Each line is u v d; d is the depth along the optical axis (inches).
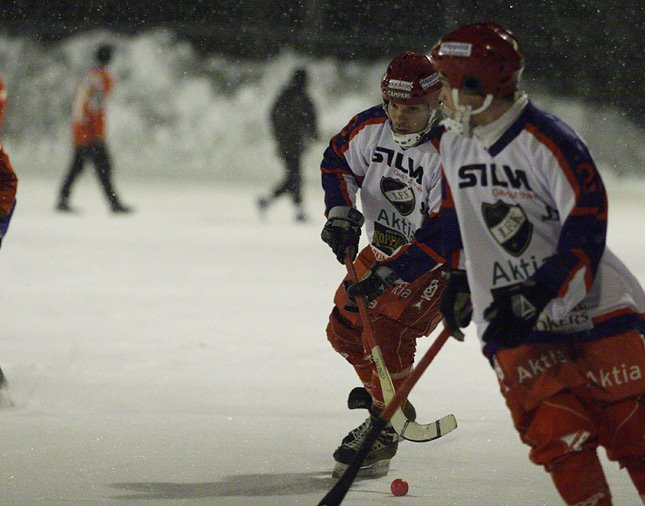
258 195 2731.3
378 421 417.4
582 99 3713.1
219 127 3481.8
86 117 2114.9
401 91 514.6
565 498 379.9
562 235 379.2
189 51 3772.1
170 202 2463.1
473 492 499.5
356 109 3641.7
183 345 881.5
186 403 690.8
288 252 1599.4
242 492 497.4
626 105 3695.9
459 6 3659.0
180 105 3526.1
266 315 1039.0
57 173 3046.3
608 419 398.6
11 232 1732.3
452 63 384.2
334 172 575.2
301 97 2090.3
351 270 561.9
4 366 785.6
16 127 3430.1
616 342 394.3
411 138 528.1
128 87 3553.2
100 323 974.4
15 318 987.9
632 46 3686.0
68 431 612.4
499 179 395.2
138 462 548.7
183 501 479.2
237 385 749.3
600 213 378.0
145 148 3388.3
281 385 753.0
